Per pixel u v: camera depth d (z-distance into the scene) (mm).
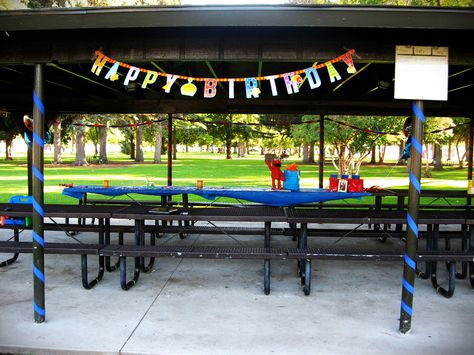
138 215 5039
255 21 3166
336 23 3133
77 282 5059
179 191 6441
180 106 7977
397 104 7637
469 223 4906
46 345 3438
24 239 7082
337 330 3773
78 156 29500
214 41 3648
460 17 3074
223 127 35656
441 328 3824
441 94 3523
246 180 17375
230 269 5672
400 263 6008
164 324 3877
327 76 6547
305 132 14555
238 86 7316
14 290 4742
